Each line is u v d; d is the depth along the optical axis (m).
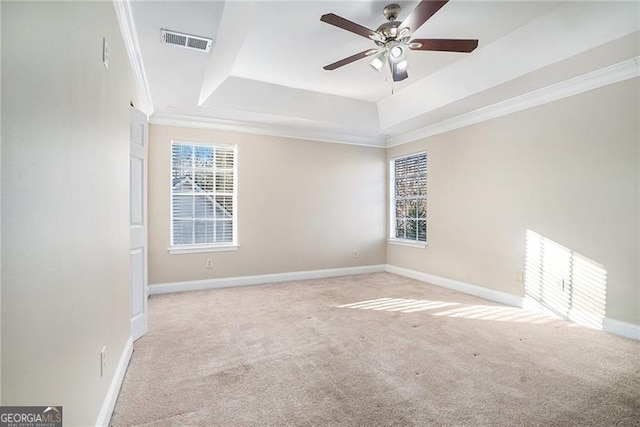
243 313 3.47
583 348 2.57
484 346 2.62
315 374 2.17
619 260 2.86
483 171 4.12
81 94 1.27
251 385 2.03
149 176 4.29
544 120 3.44
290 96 4.34
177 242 4.52
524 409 1.77
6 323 0.75
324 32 2.95
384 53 2.69
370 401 1.85
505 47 3.06
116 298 1.92
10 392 0.76
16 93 0.79
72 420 1.16
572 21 2.56
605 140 2.95
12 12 0.78
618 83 2.86
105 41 1.63
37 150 0.90
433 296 4.18
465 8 2.58
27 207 0.85
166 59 2.71
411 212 5.48
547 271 3.41
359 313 3.47
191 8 2.02
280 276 5.07
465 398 1.88
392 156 5.78
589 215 3.07
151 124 4.30
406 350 2.54
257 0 2.37
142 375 2.14
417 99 4.30
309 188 5.30
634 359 2.37
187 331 2.94
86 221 1.32
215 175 4.73
